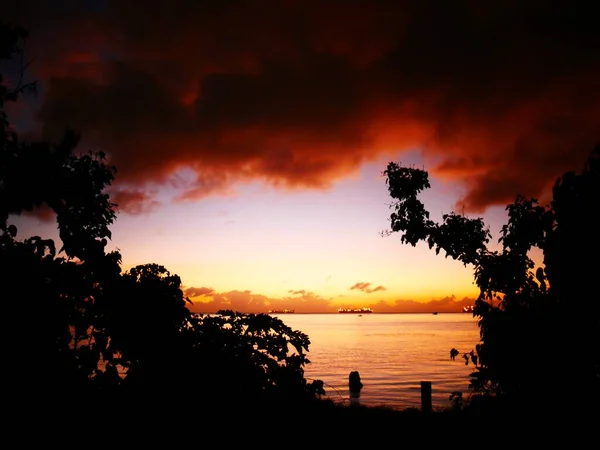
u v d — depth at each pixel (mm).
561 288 4441
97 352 4273
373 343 74438
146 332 4574
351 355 51906
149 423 4289
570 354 4566
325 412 5953
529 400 4832
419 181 6262
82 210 4805
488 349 5160
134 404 4367
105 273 4535
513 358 4941
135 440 4168
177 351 4656
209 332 4965
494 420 5086
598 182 4133
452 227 5965
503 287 5367
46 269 3990
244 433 4684
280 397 5098
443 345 67812
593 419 4484
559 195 4277
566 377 4617
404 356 50250
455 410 6215
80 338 4379
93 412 4066
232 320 5289
